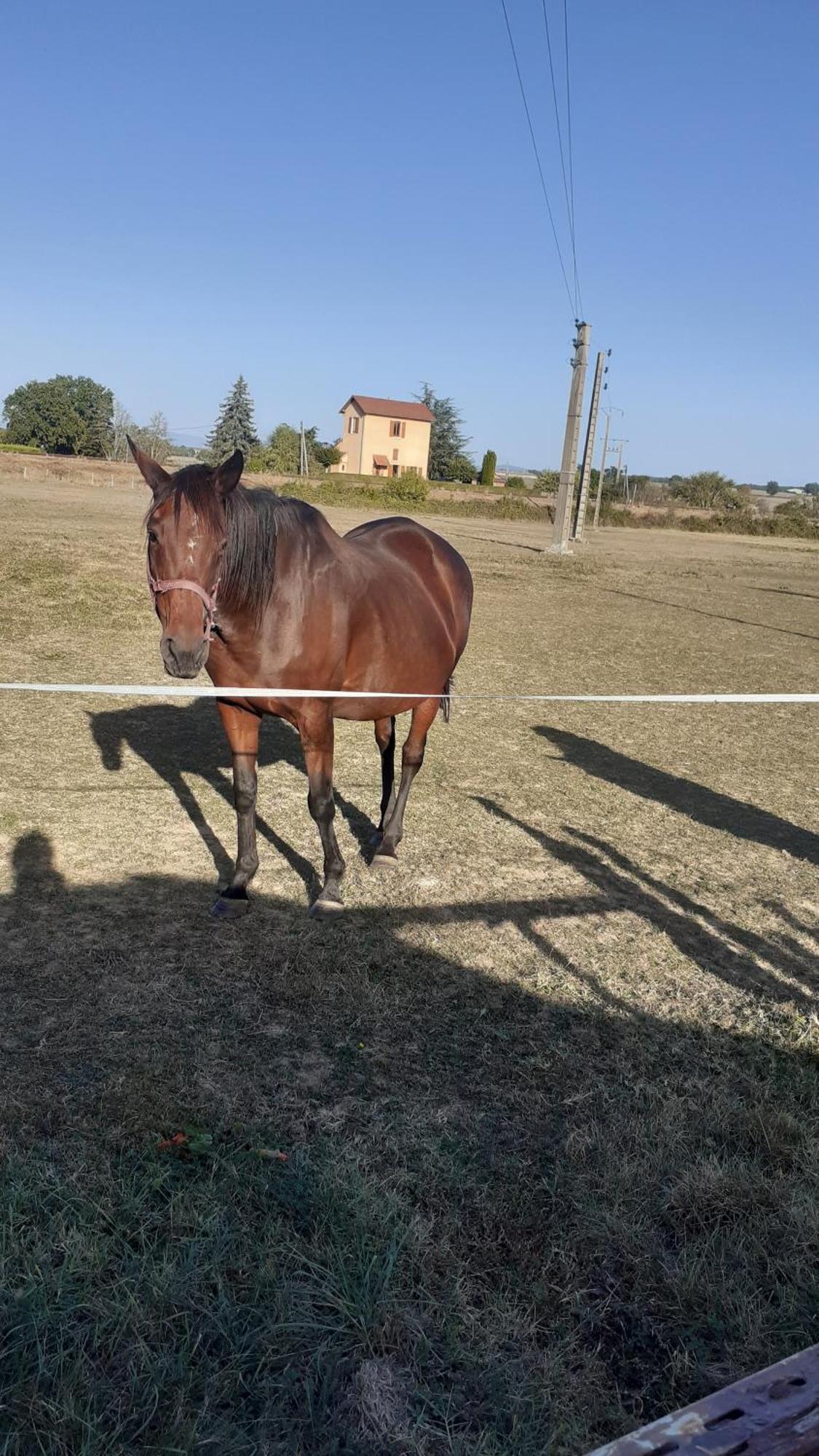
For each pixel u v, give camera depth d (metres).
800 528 57.16
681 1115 2.82
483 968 3.75
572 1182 2.53
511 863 4.90
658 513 58.62
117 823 5.02
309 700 3.82
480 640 11.98
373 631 4.09
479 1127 2.76
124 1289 2.05
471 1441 1.80
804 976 3.92
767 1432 1.02
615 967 3.86
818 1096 3.01
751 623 15.24
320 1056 3.07
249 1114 2.74
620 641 12.66
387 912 4.20
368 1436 1.81
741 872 5.04
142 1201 2.31
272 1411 1.84
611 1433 1.85
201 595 3.29
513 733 7.69
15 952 3.60
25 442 81.81
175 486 3.30
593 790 6.32
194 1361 1.94
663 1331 2.10
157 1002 3.33
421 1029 3.28
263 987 3.47
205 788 5.70
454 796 5.95
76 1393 1.82
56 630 10.34
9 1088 2.78
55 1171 2.43
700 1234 2.40
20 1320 1.95
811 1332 2.07
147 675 8.65
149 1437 1.77
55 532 18.05
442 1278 2.18
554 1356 1.99
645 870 4.97
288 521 3.69
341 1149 2.60
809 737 8.20
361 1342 2.00
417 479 48.94
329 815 4.07
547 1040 3.26
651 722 8.40
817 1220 2.37
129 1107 2.70
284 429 77.44
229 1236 2.22
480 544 27.59
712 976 3.85
